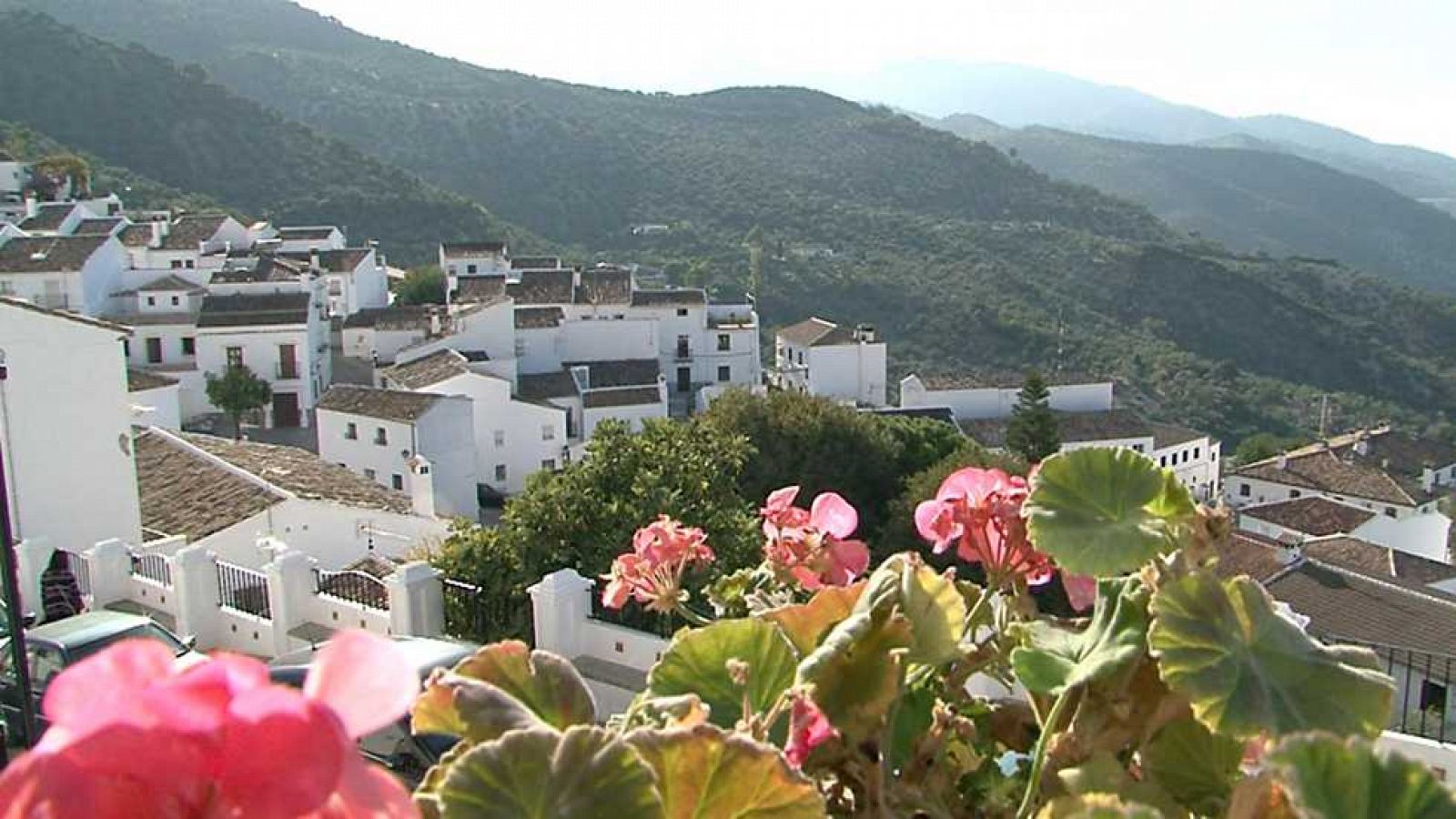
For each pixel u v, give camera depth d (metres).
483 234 86.38
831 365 54.94
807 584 2.96
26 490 18.39
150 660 1.21
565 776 1.56
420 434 35.91
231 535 19.36
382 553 20.94
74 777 1.10
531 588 11.27
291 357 44.66
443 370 41.91
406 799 1.19
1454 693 7.99
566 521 16.66
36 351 18.33
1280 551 23.17
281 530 19.97
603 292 52.25
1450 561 43.44
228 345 44.31
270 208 79.56
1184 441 53.88
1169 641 1.97
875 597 2.35
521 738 1.61
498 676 2.19
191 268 52.28
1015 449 46.47
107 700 1.12
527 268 60.16
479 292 52.97
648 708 2.07
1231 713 1.90
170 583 14.73
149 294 46.72
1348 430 68.50
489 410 41.50
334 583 14.12
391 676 1.24
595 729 1.62
